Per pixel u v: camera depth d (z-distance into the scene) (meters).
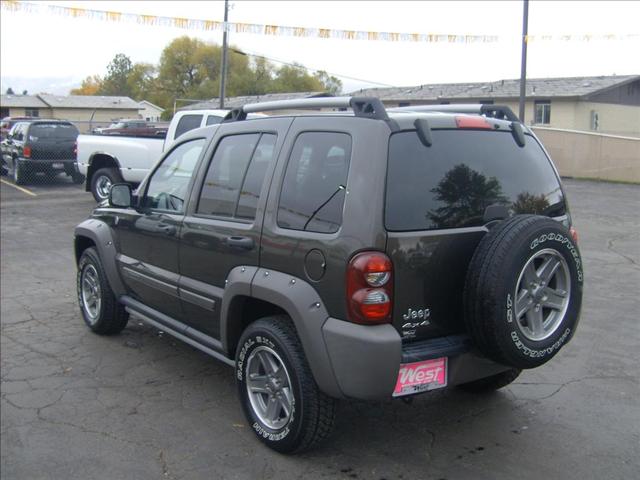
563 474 3.72
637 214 13.78
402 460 3.90
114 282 5.77
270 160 4.10
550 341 3.64
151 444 4.14
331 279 3.49
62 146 19.34
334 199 3.60
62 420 4.49
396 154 3.52
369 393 3.41
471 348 3.69
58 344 6.00
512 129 4.11
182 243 4.70
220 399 4.80
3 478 3.77
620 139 20.67
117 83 94.50
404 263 3.45
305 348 3.62
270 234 3.89
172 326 5.05
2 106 61.81
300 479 3.71
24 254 10.16
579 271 3.72
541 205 4.09
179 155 5.09
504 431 4.25
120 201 5.38
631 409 4.56
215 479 3.74
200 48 64.94
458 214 3.67
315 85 54.69
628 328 6.32
